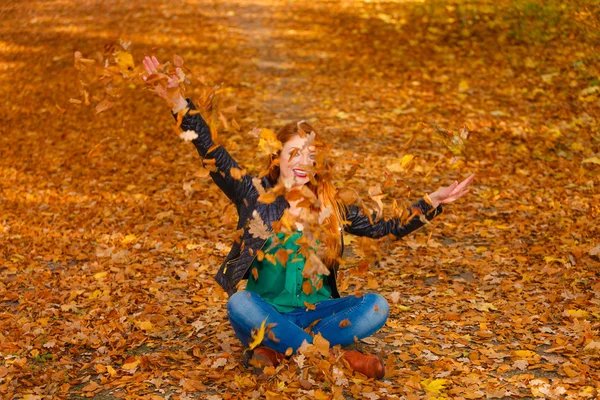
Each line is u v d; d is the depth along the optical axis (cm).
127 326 441
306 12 1628
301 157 354
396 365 385
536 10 1170
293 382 354
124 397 359
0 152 854
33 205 694
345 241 580
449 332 425
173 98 341
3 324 447
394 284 498
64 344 421
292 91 1048
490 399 350
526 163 746
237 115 945
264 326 343
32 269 543
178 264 547
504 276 508
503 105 930
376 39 1330
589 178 695
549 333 420
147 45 1350
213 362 389
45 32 1473
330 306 373
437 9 1432
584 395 349
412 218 370
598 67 952
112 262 552
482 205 645
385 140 837
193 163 800
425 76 1073
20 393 368
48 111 1006
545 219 607
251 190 366
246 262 353
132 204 686
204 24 1533
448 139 365
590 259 520
